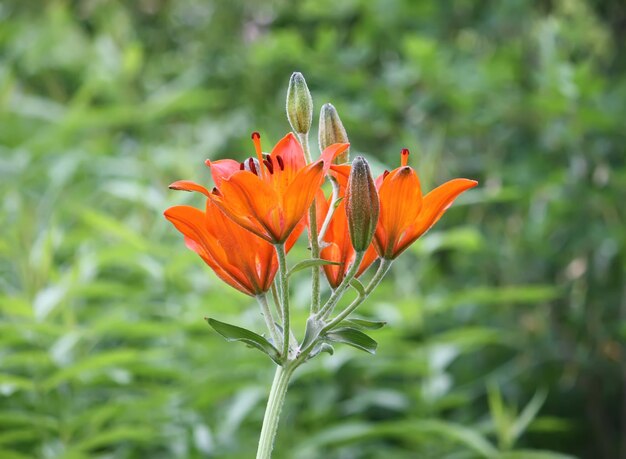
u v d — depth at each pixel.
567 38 5.65
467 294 4.00
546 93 5.29
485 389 5.28
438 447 4.08
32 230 4.24
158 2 7.81
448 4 6.17
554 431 5.53
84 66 7.18
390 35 6.25
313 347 1.66
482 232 5.77
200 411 3.96
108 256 3.75
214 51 6.98
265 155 1.71
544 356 5.57
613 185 5.29
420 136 5.74
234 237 1.69
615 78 5.90
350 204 1.61
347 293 4.03
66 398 3.61
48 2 8.00
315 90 6.13
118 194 4.41
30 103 6.34
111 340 4.39
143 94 6.81
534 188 5.32
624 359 5.65
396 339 4.04
